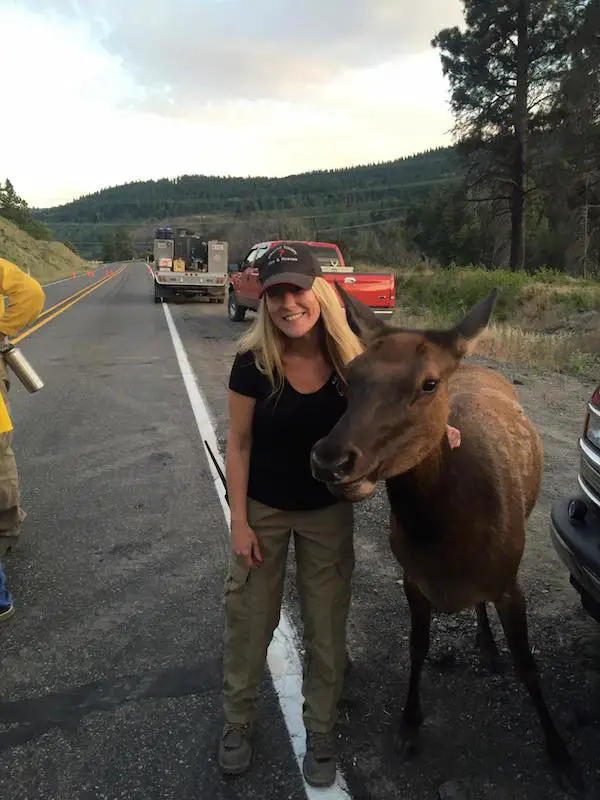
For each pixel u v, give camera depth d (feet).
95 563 14.03
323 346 8.09
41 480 18.66
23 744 9.03
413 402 7.18
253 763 8.71
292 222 201.36
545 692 10.00
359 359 7.54
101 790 8.29
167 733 9.22
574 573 9.56
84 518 16.21
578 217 109.60
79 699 9.91
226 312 64.54
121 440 22.24
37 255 208.74
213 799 8.15
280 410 8.07
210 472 19.26
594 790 8.29
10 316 13.37
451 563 8.21
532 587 12.89
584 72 100.01
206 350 40.27
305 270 7.73
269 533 8.55
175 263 75.25
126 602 12.55
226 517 16.26
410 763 8.70
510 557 8.53
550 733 8.61
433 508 7.94
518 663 8.84
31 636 11.51
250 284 50.14
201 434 22.74
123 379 31.89
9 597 12.01
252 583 8.68
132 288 108.47
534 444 11.16
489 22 108.88
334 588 8.66
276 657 10.85
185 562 14.06
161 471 19.35
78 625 11.82
